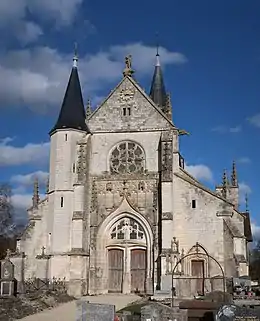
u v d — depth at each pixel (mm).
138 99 64312
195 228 58656
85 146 62188
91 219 61750
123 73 65500
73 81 66562
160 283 56656
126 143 63406
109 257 61219
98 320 30594
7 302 43031
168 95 65062
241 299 40156
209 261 57375
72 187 61281
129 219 61594
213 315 30234
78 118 64125
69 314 41594
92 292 59469
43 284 55719
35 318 39281
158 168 61812
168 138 60531
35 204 63906
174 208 59594
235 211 61969
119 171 62750
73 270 58031
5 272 47594
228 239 57438
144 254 60562
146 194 61312
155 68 79188
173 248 56875
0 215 86000
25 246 61312
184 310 31000
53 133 64000
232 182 75125
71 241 59406
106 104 64938
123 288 59750
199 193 59531
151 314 30625
